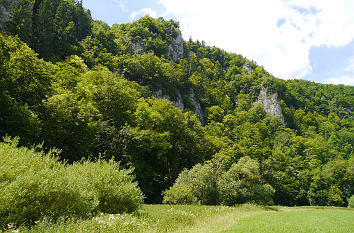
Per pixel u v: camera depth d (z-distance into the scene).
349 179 69.62
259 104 134.88
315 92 183.00
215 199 33.69
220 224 12.84
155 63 98.06
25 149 9.39
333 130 122.25
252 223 14.04
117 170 13.60
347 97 166.75
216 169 38.66
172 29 162.62
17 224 6.89
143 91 75.06
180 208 19.77
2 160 7.84
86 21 96.69
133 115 40.28
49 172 8.70
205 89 129.50
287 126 132.25
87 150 29.06
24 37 58.59
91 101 33.97
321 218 20.62
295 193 67.50
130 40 124.06
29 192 7.62
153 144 36.47
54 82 34.19
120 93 37.72
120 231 8.11
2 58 23.17
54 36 70.62
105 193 12.22
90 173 12.32
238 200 37.59
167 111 48.56
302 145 94.50
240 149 70.88
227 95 147.38
